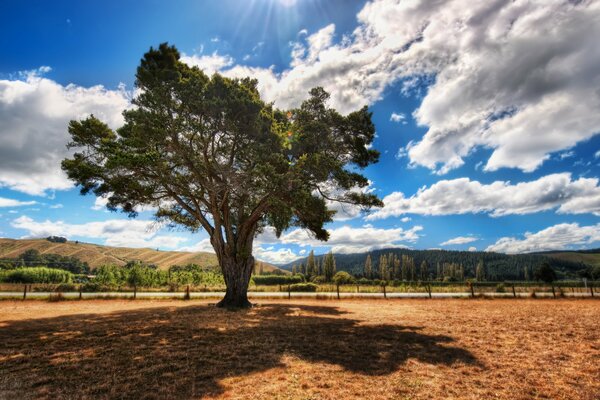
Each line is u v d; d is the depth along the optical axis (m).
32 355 9.09
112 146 17.66
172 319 15.70
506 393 6.65
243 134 18.70
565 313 18.36
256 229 24.39
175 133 18.73
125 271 45.41
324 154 19.33
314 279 73.19
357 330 12.91
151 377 7.36
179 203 21.84
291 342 10.75
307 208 19.09
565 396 6.56
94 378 7.30
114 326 13.61
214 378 7.30
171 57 19.42
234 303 21.31
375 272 121.44
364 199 20.89
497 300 27.89
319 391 6.59
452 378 7.46
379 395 6.44
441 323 14.79
